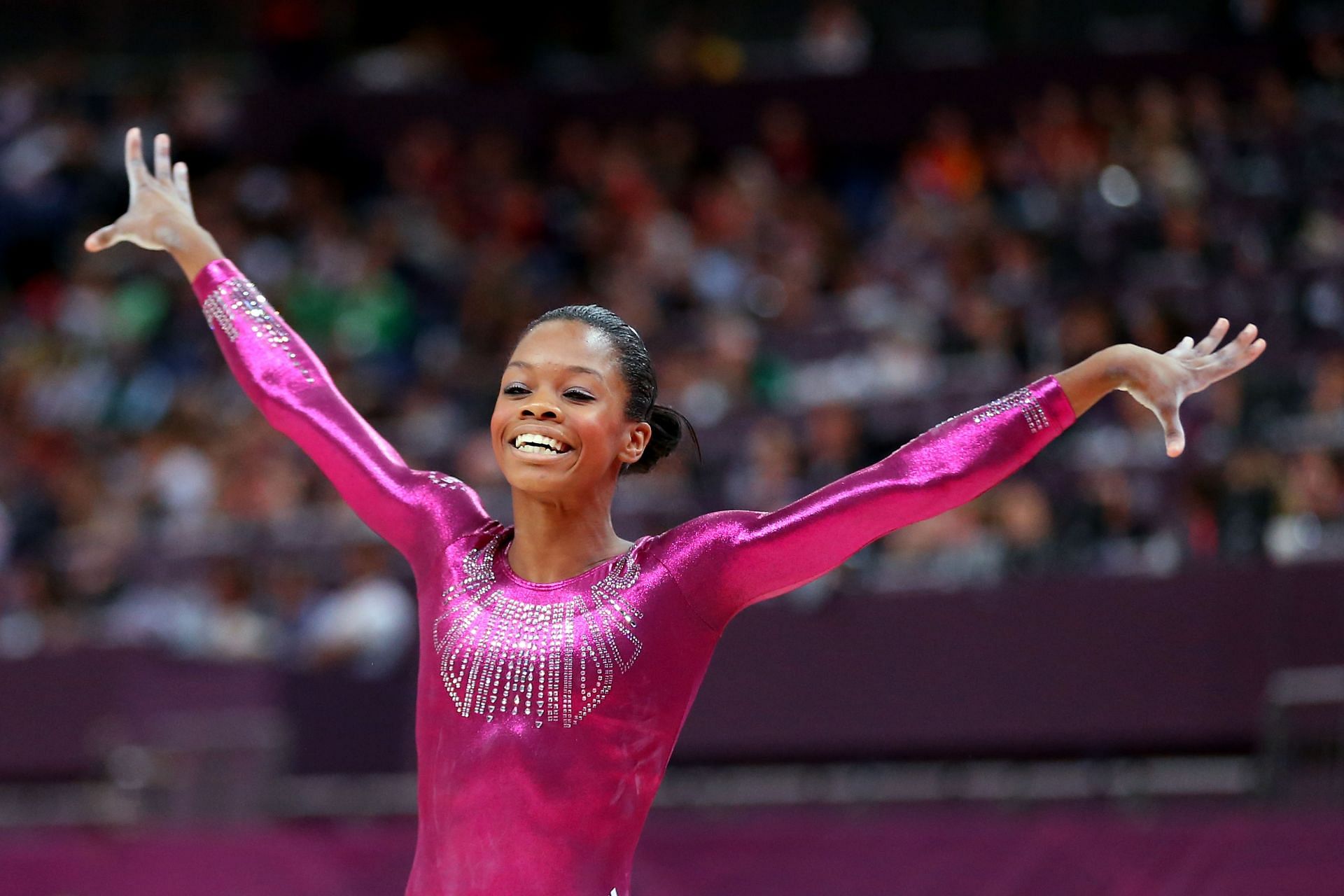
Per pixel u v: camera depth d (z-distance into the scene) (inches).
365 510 475.8
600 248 1919.3
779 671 1183.6
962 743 1154.7
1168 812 1090.1
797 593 1186.6
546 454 432.5
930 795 1178.0
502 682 429.1
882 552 1274.6
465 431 1615.4
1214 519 1220.5
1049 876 1051.9
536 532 442.9
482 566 447.8
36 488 1635.1
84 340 1893.5
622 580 436.5
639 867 1109.7
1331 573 1114.7
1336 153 1801.2
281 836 1151.0
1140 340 1471.5
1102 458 1364.4
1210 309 1600.6
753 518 442.0
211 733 1231.5
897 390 1531.7
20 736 1279.5
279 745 1217.4
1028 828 1063.0
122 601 1432.1
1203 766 1146.7
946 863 1069.8
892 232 1825.8
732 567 434.9
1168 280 1651.1
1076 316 1504.7
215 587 1370.6
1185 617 1134.4
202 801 1224.8
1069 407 437.7
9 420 1819.6
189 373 1855.3
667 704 432.8
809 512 433.4
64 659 1285.7
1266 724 1106.7
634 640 430.0
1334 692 1097.4
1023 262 1685.5
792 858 1091.3
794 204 1900.8
